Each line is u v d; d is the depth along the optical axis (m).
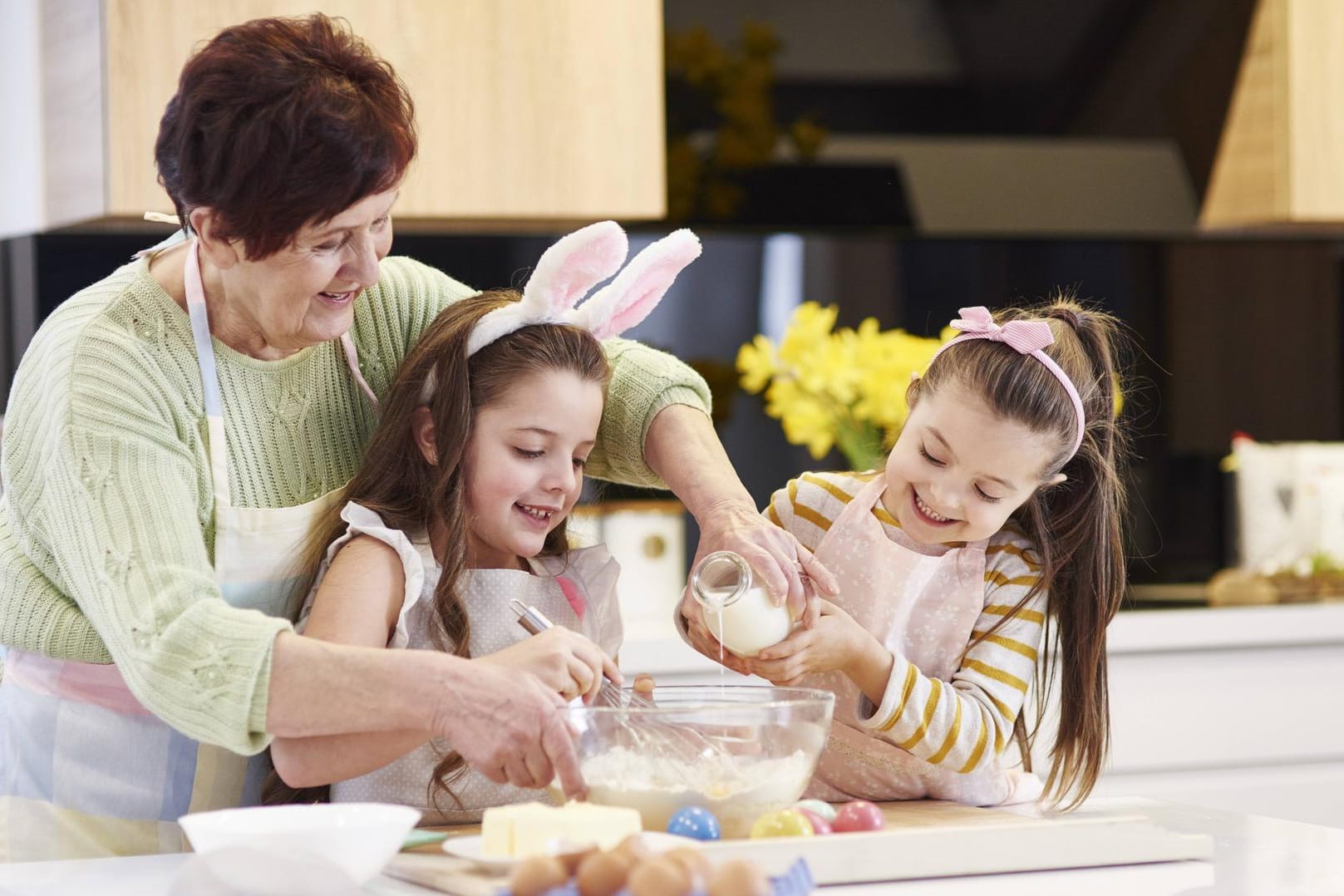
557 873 1.08
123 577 1.46
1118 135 3.59
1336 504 3.57
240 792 1.71
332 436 1.77
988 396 1.69
